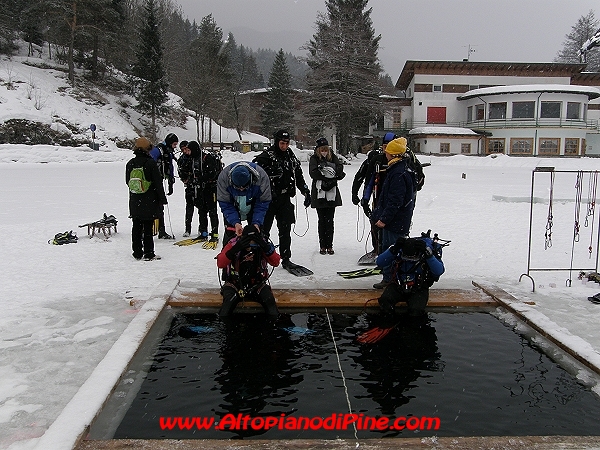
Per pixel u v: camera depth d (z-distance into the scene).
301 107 42.25
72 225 10.30
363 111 39.59
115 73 55.78
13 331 4.47
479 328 4.79
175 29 71.94
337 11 42.50
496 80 51.94
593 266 6.98
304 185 6.89
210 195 8.38
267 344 4.36
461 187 20.17
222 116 55.94
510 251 7.95
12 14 51.75
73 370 3.74
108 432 3.00
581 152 47.47
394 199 5.59
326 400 3.40
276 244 8.52
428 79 51.69
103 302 5.30
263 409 3.29
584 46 58.31
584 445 2.76
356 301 5.28
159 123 51.81
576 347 4.04
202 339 4.46
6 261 7.13
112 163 33.97
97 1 48.12
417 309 5.08
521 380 3.72
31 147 33.19
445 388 3.59
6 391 3.41
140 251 7.32
